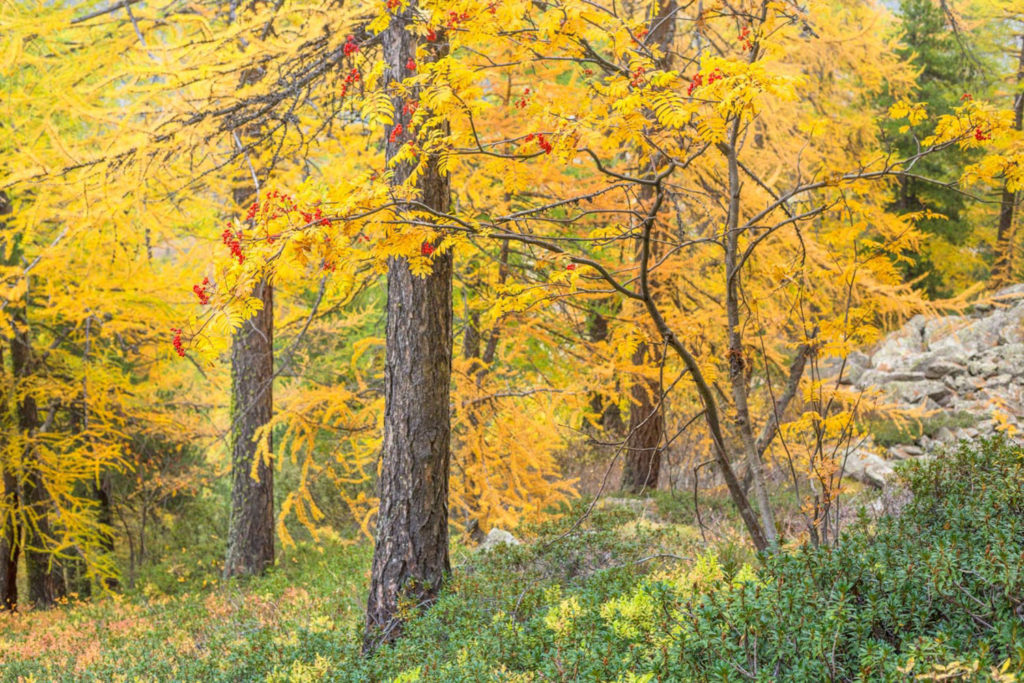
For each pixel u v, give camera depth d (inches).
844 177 178.7
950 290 744.3
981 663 102.7
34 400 508.7
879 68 366.3
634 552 245.0
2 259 393.1
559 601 202.1
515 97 262.8
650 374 339.0
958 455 176.2
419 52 213.6
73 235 283.3
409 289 252.5
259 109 319.9
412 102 185.6
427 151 178.9
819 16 296.0
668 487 499.8
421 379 251.9
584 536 264.4
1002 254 662.5
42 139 331.9
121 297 390.9
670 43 282.8
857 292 259.9
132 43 305.4
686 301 367.6
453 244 170.6
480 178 268.8
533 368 428.5
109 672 266.7
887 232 204.5
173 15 281.3
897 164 174.9
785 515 339.6
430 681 162.1
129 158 280.1
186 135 290.5
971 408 572.4
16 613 473.7
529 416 352.8
